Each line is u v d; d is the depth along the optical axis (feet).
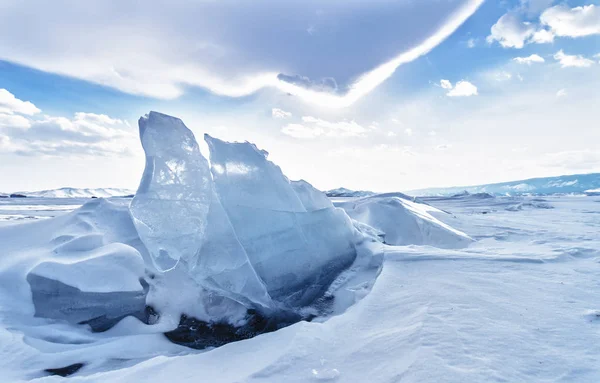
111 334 16.06
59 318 16.42
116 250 18.63
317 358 9.25
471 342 8.88
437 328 9.89
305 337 10.77
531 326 10.00
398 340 9.57
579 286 14.34
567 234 31.99
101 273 17.19
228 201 17.78
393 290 15.14
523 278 15.94
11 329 14.53
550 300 12.49
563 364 7.68
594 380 7.02
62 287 16.62
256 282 15.58
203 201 16.42
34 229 22.09
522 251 22.90
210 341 15.26
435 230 33.58
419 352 8.41
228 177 18.38
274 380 8.20
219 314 17.02
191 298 17.90
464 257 20.66
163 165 16.15
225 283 15.24
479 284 14.98
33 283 16.81
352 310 13.75
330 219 24.40
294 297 17.26
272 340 11.59
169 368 10.19
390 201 40.63
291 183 24.35
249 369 9.18
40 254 19.04
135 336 15.30
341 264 21.89
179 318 17.01
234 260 15.67
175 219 15.55
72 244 19.38
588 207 78.43
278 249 18.44
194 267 15.05
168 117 16.87
